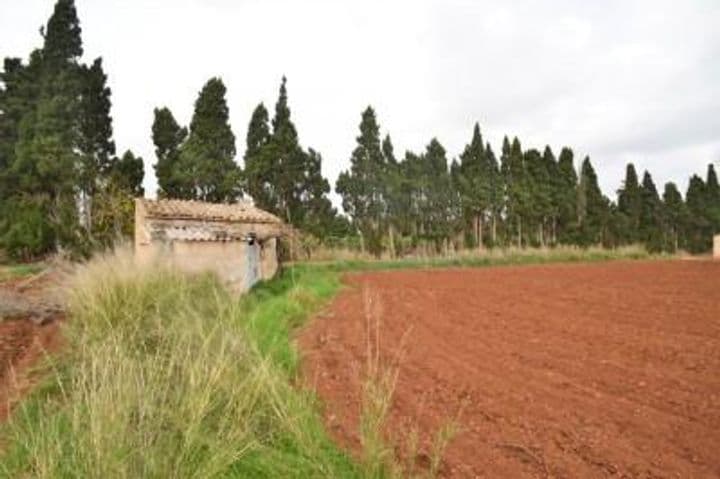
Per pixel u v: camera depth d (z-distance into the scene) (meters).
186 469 4.82
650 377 8.27
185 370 6.37
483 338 11.63
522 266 39.16
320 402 7.38
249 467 5.30
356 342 11.42
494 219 67.81
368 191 60.34
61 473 4.79
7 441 5.88
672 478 5.10
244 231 25.55
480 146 67.62
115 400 5.19
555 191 69.25
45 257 33.34
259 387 6.32
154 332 8.26
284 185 48.22
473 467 5.44
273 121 49.66
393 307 16.84
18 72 45.53
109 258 12.64
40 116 38.81
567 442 5.98
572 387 7.92
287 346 10.05
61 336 10.80
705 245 78.50
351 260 40.47
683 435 6.06
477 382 8.27
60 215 35.75
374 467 5.14
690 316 13.45
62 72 40.81
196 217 24.47
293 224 47.19
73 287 11.71
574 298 18.03
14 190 39.81
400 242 59.16
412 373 8.86
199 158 43.25
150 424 5.17
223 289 13.40
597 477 5.18
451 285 24.12
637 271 30.70
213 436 5.50
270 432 5.94
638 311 14.59
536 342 11.05
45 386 7.38
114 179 39.53
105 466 4.45
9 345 10.44
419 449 5.85
